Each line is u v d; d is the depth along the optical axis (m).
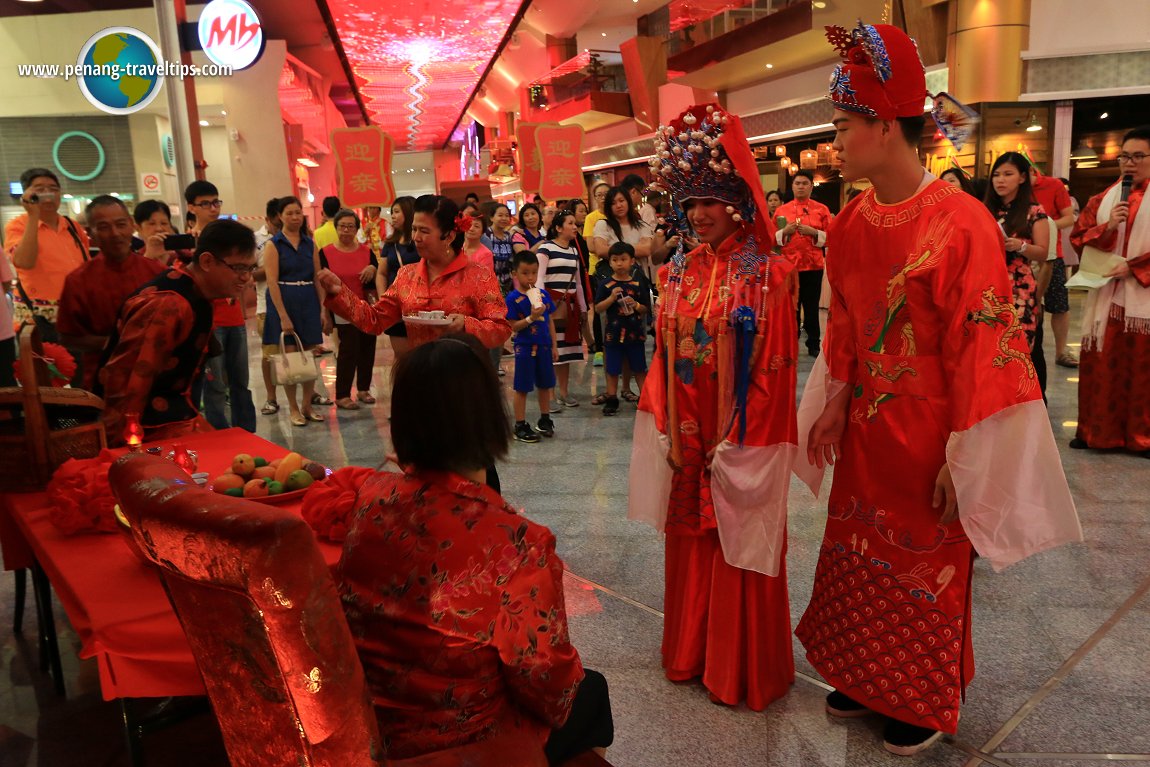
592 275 7.50
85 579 1.74
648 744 2.20
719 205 2.25
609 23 21.19
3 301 3.64
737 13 15.18
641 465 2.51
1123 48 11.46
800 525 3.73
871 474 2.13
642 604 3.03
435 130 40.38
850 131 1.98
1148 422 4.49
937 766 2.07
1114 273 4.39
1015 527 1.90
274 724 1.05
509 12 19.64
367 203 8.26
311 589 0.95
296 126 19.78
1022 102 11.88
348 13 17.55
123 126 8.92
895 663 2.12
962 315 1.89
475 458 1.29
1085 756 2.08
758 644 2.33
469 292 3.13
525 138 10.43
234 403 4.87
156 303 2.62
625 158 21.20
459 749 1.27
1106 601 2.90
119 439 2.61
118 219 3.37
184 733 2.34
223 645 1.06
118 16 8.55
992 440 1.88
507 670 1.27
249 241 2.74
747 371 2.24
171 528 1.01
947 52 12.23
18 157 8.62
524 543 1.28
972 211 1.91
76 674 2.65
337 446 5.36
